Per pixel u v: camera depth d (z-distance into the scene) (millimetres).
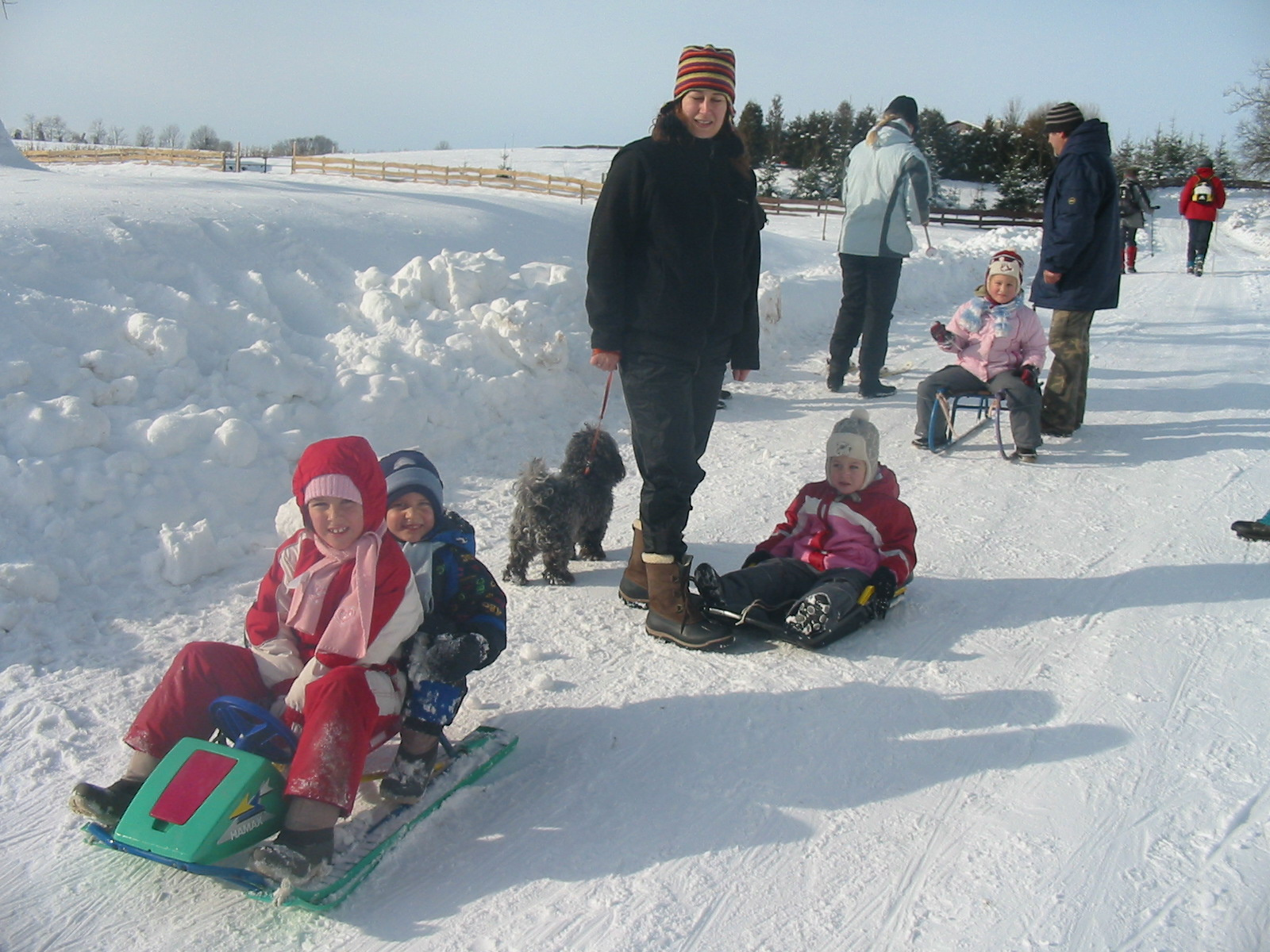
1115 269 6707
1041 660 3895
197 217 7426
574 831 2895
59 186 8820
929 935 2475
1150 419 7477
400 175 35312
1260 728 3387
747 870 2723
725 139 3881
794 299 11633
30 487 4426
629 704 3605
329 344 6574
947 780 3127
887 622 4246
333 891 2498
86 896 2613
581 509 4684
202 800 2410
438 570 3012
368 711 2580
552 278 8203
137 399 5320
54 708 3441
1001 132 55781
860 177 7918
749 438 6984
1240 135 53656
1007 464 6430
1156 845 2793
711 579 3986
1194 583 4586
